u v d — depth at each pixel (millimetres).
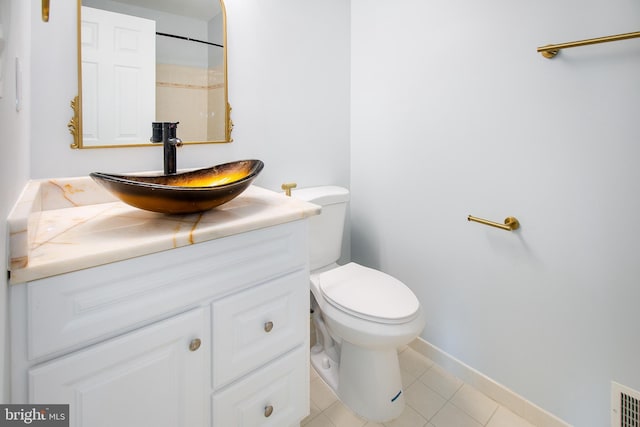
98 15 1152
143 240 752
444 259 1558
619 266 1041
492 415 1350
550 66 1138
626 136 998
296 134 1725
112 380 736
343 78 1892
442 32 1458
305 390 1134
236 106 1500
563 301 1176
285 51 1633
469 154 1406
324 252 1688
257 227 926
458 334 1537
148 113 1277
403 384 1522
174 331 812
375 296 1349
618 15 985
